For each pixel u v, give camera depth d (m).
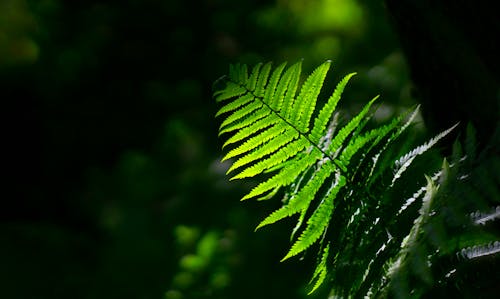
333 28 9.04
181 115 9.04
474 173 1.60
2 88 10.98
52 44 11.16
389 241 1.79
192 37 10.69
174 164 7.79
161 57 10.84
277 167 2.01
